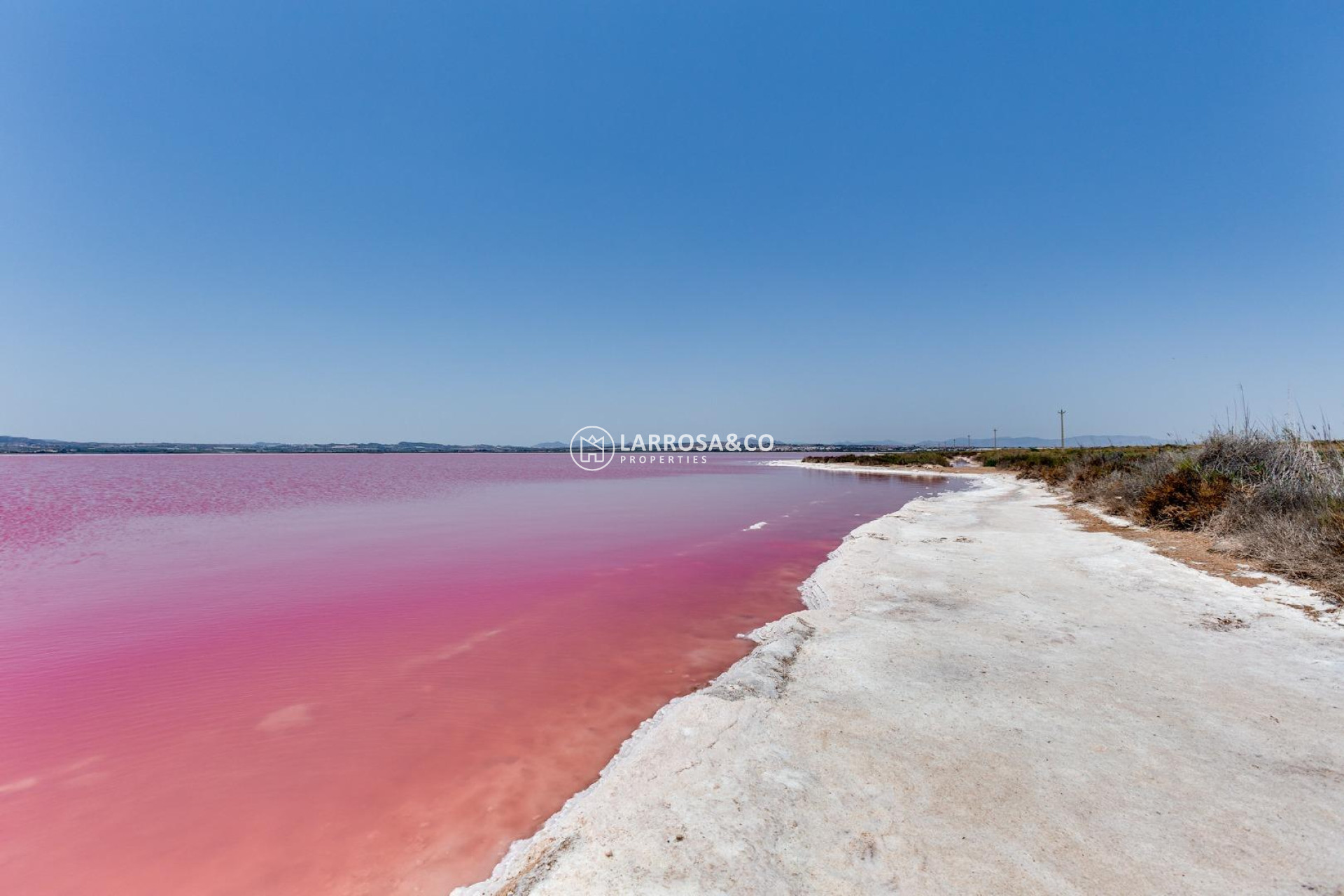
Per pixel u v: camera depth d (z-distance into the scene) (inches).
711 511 759.1
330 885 118.3
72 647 257.3
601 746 172.7
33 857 127.0
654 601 325.4
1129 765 135.2
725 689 186.9
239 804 146.3
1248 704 163.9
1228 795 122.3
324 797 149.1
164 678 224.8
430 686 215.6
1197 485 446.9
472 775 158.1
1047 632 231.6
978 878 100.8
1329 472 368.8
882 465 2171.5
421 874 120.8
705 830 117.1
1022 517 569.6
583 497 993.5
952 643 223.1
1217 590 278.4
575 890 103.1
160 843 131.7
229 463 3417.8
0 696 208.5
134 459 4421.8
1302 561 290.5
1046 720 158.2
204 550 486.0
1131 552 371.9
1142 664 195.5
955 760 139.8
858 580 333.1
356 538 550.9
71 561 444.1
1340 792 122.5
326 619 296.4
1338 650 201.6
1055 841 109.5
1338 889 95.4
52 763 165.5
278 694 210.1
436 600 329.7
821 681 190.9
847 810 121.9
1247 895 94.9
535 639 264.7
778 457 4800.7
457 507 834.2
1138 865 102.5
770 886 100.9
